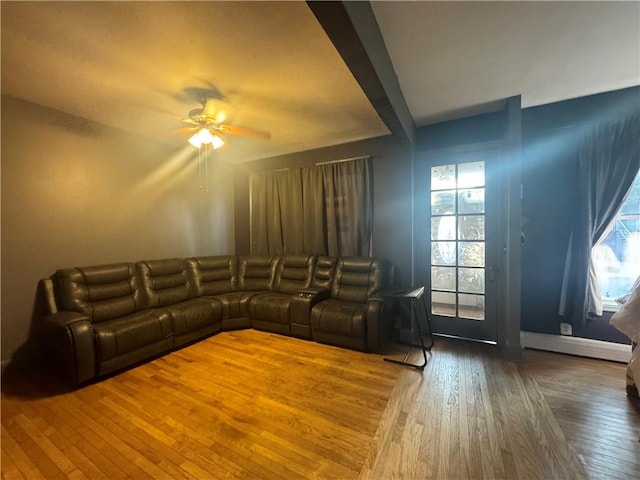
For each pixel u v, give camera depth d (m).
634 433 1.76
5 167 2.60
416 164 3.54
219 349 3.14
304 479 1.48
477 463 1.56
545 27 1.77
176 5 1.50
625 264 2.74
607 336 2.76
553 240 2.95
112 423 1.91
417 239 3.56
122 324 2.68
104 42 1.81
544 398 2.14
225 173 4.84
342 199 3.97
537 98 2.79
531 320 3.07
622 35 1.85
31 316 2.74
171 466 1.56
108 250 3.34
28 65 2.06
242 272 4.40
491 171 3.14
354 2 1.32
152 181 3.78
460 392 2.24
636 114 2.55
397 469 1.53
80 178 3.09
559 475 1.48
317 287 3.82
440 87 2.54
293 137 3.68
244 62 2.02
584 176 2.74
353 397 2.19
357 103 2.68
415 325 3.41
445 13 1.64
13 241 2.65
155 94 2.50
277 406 2.09
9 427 1.87
